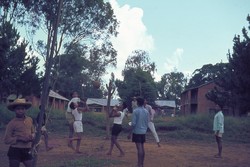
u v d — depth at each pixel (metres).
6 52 27.19
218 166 12.01
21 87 29.62
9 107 7.07
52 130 24.61
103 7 41.50
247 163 13.05
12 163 6.87
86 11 40.72
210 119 26.44
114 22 42.75
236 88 32.84
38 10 37.16
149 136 23.78
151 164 11.62
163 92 111.19
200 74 94.06
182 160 12.96
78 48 49.69
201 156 14.48
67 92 66.81
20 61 28.48
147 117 10.88
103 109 61.44
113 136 13.14
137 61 71.62
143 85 44.81
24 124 7.02
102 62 53.69
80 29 41.31
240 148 19.58
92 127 25.44
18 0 37.09
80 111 13.54
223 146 20.34
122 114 13.21
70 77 65.50
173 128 25.78
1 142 17.25
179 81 115.75
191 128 25.81
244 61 32.16
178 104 111.19
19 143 6.92
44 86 6.43
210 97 43.75
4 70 27.42
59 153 13.55
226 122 26.23
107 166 10.84
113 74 20.88
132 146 16.95
